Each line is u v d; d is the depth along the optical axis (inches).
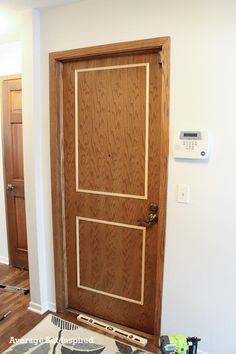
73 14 75.4
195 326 71.6
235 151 62.1
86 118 80.5
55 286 90.2
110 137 78.1
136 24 67.8
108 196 80.8
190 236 69.0
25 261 119.3
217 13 59.9
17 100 110.2
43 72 82.3
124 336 79.6
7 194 118.6
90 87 78.7
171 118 67.1
